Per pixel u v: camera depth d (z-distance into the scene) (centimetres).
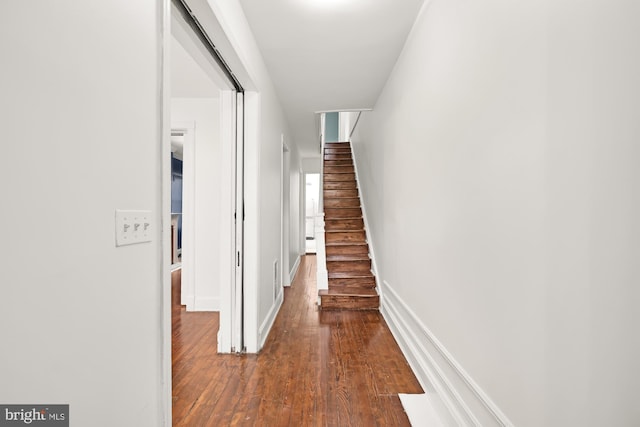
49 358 62
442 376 171
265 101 279
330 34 231
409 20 216
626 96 67
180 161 671
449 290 163
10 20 54
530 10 97
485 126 126
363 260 420
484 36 126
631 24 66
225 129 251
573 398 82
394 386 204
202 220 373
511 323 109
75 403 68
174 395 193
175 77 309
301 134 532
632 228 66
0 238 53
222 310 253
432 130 188
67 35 66
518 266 105
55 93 63
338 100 368
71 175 67
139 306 91
